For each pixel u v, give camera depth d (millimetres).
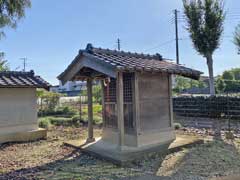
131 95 6602
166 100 7105
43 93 16125
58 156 6352
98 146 6809
